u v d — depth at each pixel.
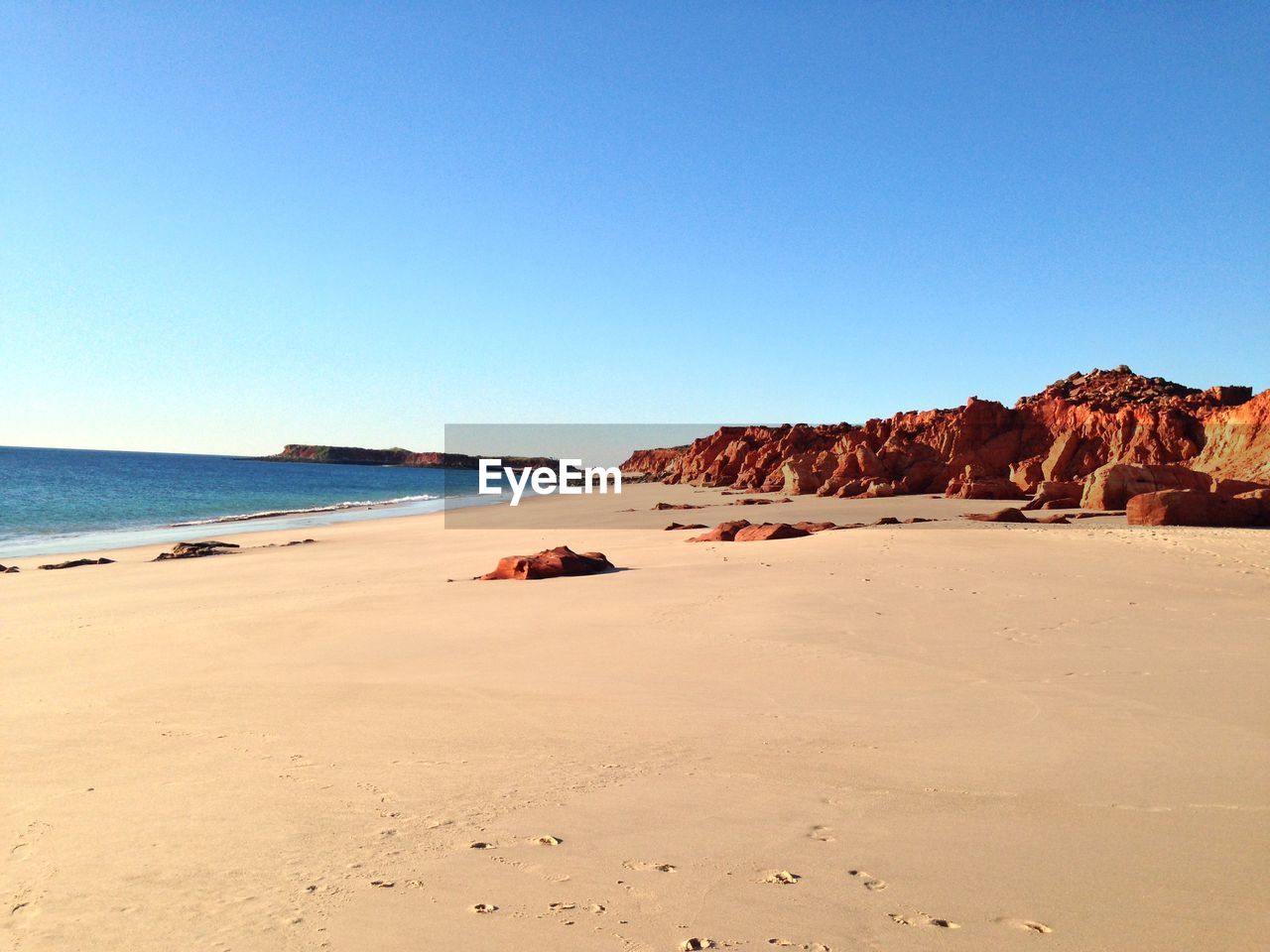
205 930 3.93
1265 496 25.34
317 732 7.14
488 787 5.73
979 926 3.77
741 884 4.25
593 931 3.79
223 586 18.55
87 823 5.32
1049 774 5.71
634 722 7.18
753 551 19.00
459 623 12.18
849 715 7.21
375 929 3.87
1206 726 6.66
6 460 152.12
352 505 63.97
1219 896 3.98
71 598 17.45
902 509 36.31
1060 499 33.28
